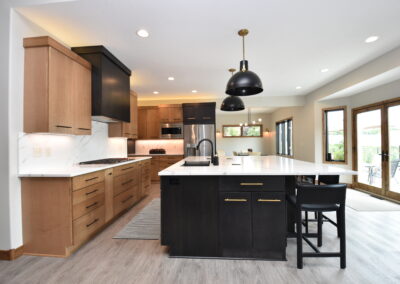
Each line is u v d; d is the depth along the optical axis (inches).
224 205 75.9
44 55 80.4
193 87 188.5
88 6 76.8
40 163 87.9
